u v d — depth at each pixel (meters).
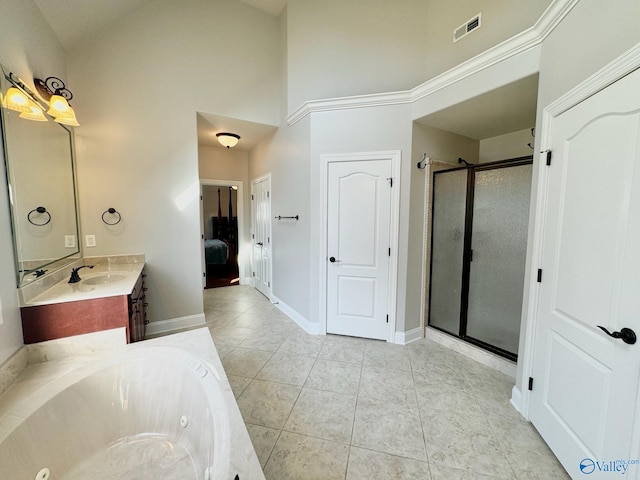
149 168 2.96
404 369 2.45
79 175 2.67
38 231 1.91
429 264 3.04
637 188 1.09
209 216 6.90
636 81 1.10
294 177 3.38
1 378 1.37
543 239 1.68
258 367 2.47
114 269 2.67
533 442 1.66
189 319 3.31
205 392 1.44
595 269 1.28
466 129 2.99
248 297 4.60
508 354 2.40
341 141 2.91
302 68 3.31
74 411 1.43
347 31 3.14
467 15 2.56
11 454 1.13
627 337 1.11
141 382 1.66
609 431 1.20
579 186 1.39
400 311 2.92
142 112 2.90
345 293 3.08
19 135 1.71
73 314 1.72
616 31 1.19
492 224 2.52
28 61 1.91
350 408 1.95
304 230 3.22
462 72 2.26
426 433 1.73
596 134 1.29
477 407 1.96
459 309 2.81
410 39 2.98
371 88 3.11
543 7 2.05
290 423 1.80
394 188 2.80
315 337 3.09
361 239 2.96
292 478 1.42
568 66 1.50
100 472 1.38
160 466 1.41
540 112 1.75
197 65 3.14
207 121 3.47
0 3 1.61
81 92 2.64
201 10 3.13
